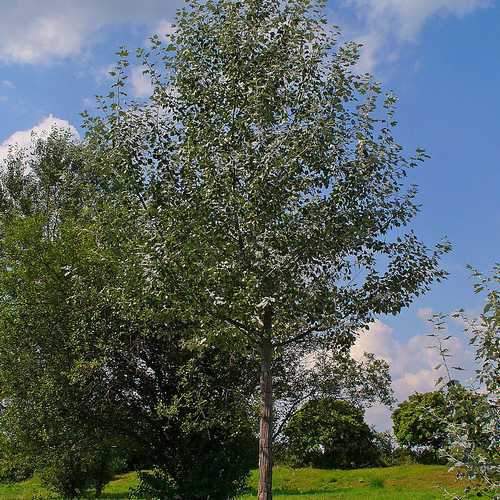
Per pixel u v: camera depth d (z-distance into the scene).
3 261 21.67
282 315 12.90
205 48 13.59
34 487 33.16
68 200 27.39
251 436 19.12
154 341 19.19
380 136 12.94
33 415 19.28
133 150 13.44
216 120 13.12
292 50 13.32
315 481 34.56
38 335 20.12
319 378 17.83
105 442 19.31
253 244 12.06
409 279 13.12
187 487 18.62
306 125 12.72
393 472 35.16
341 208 12.79
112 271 18.03
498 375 7.53
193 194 12.64
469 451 7.28
